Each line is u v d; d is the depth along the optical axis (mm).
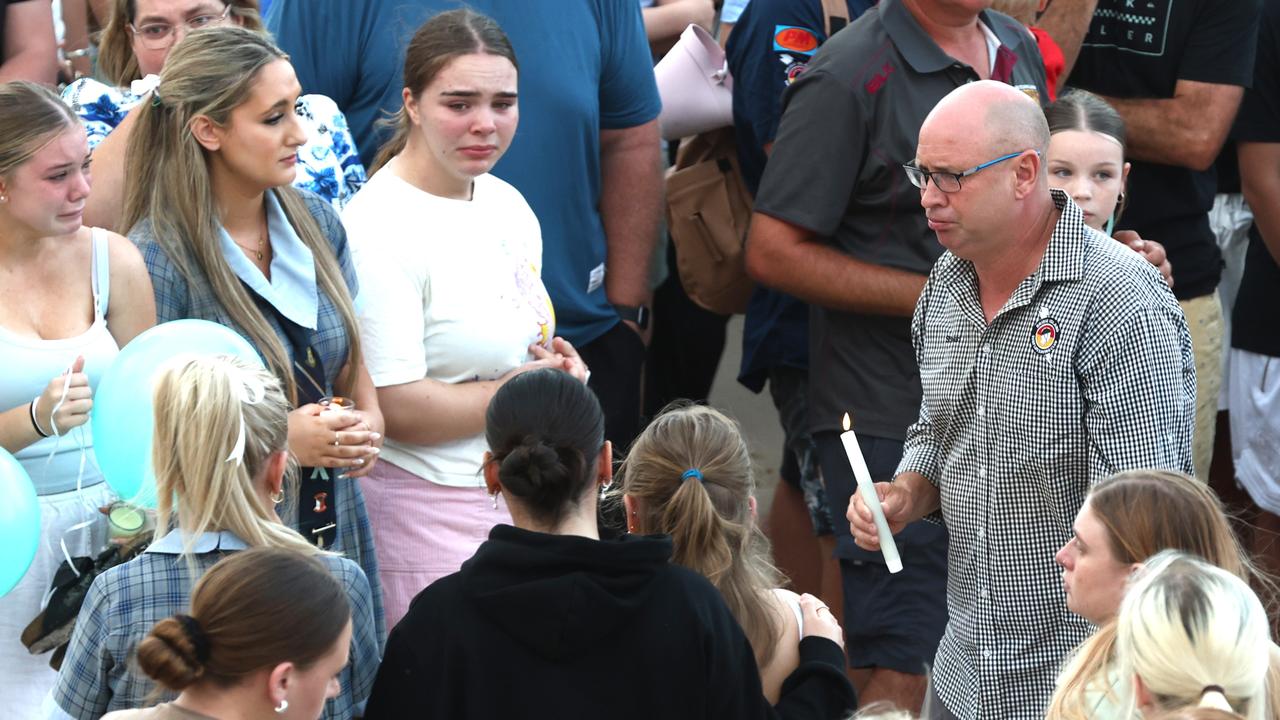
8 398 8344
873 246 11102
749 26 12766
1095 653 6508
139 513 7969
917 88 10914
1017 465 8336
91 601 7062
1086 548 7031
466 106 9711
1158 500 6875
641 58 12695
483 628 6605
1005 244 8266
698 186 13367
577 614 6516
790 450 13594
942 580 10609
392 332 9609
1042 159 8188
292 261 9039
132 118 9391
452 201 9953
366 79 11562
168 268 8719
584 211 12164
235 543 7113
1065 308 8117
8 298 8383
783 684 7703
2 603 8398
